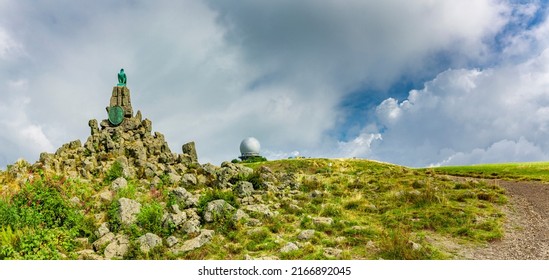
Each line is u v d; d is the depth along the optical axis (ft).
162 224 61.67
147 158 115.55
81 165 101.96
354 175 115.65
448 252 51.96
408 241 53.16
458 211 69.87
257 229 59.93
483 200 81.20
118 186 82.53
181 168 106.22
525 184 109.70
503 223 64.75
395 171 124.47
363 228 60.08
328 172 128.98
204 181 96.37
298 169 158.61
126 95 138.92
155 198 77.00
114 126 134.00
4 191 76.54
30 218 58.80
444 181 104.68
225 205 68.64
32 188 69.26
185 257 52.44
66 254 52.70
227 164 108.27
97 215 66.95
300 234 56.95
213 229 62.49
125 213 63.26
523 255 50.39
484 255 50.72
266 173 104.88
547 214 70.38
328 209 70.85
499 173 142.00
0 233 52.95
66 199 69.26
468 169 161.99
